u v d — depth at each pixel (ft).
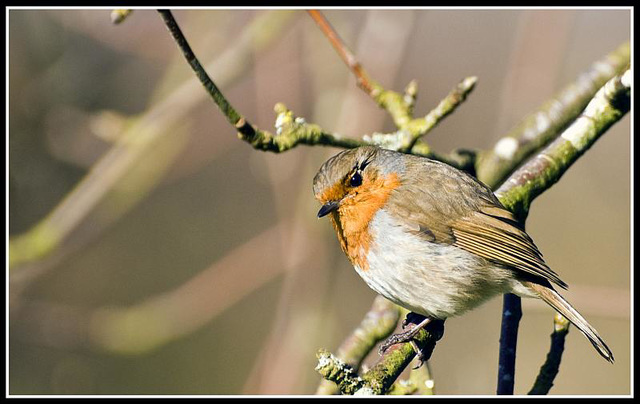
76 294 47.93
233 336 49.57
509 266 24.36
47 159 40.73
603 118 26.05
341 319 47.37
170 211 50.80
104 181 35.50
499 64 52.37
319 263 38.37
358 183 24.71
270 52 41.39
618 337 49.44
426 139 51.70
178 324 40.22
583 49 49.03
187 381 47.96
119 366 47.03
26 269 37.06
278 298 50.60
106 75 41.75
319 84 40.73
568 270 49.24
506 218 24.45
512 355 23.43
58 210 35.42
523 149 28.76
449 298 24.56
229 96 45.27
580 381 48.19
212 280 40.86
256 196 51.65
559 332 23.68
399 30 37.19
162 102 37.99
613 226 50.16
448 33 52.75
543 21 37.55
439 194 24.72
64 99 40.45
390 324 25.38
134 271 49.24
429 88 51.78
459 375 47.55
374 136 26.66
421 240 24.39
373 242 24.66
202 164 45.80
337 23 40.93
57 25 40.14
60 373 45.01
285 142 23.79
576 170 51.65
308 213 38.68
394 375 21.90
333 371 20.61
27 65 39.47
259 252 41.22
